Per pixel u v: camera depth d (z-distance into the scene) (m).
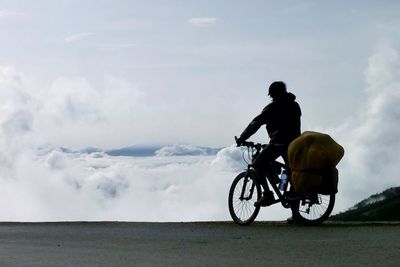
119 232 12.59
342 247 9.39
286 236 11.20
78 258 9.07
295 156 14.02
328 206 14.02
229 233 12.02
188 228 13.34
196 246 10.10
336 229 12.28
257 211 14.56
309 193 13.96
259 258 8.62
